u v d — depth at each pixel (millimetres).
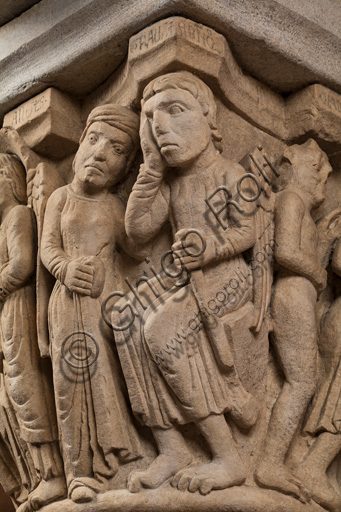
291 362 2084
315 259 2152
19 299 2246
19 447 2244
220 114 2176
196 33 2074
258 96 2270
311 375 2080
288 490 1991
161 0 2062
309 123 2271
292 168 2230
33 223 2287
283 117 2320
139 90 2129
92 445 2002
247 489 1947
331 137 2305
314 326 2109
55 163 2396
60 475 2125
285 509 1973
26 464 2219
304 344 2088
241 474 1948
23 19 2359
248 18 2143
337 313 2232
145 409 1969
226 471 1935
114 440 1982
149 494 1915
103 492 1975
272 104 2301
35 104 2352
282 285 2133
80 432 2021
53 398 2178
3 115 2480
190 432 2000
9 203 2359
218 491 1918
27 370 2184
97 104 2316
